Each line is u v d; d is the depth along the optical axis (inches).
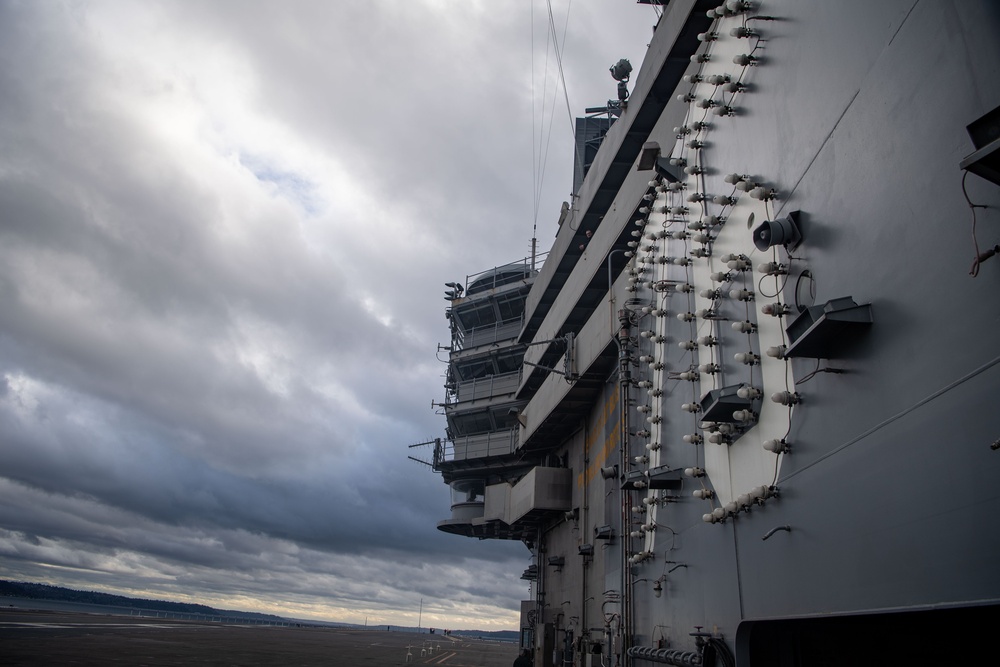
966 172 194.7
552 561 1403.8
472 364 2121.1
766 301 353.7
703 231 486.9
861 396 247.9
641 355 745.6
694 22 769.6
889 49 241.4
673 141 766.5
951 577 193.5
